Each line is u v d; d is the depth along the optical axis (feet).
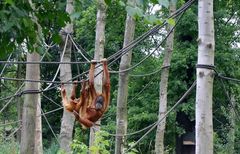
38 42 23.67
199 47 34.76
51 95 155.12
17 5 21.75
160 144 76.13
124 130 63.26
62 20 23.00
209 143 34.32
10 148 91.20
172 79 105.60
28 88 44.39
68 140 62.64
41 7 23.25
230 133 107.86
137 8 18.66
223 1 110.01
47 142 149.38
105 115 118.73
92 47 127.54
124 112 63.82
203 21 34.63
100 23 65.10
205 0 34.63
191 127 113.09
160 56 114.73
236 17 126.62
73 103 29.99
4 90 152.87
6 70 142.61
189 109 103.86
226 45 109.81
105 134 48.65
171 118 105.50
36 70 44.57
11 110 157.58
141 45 120.78
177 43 109.29
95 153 46.96
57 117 157.69
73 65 134.82
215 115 118.83
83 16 110.73
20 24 21.86
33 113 44.11
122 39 115.85
